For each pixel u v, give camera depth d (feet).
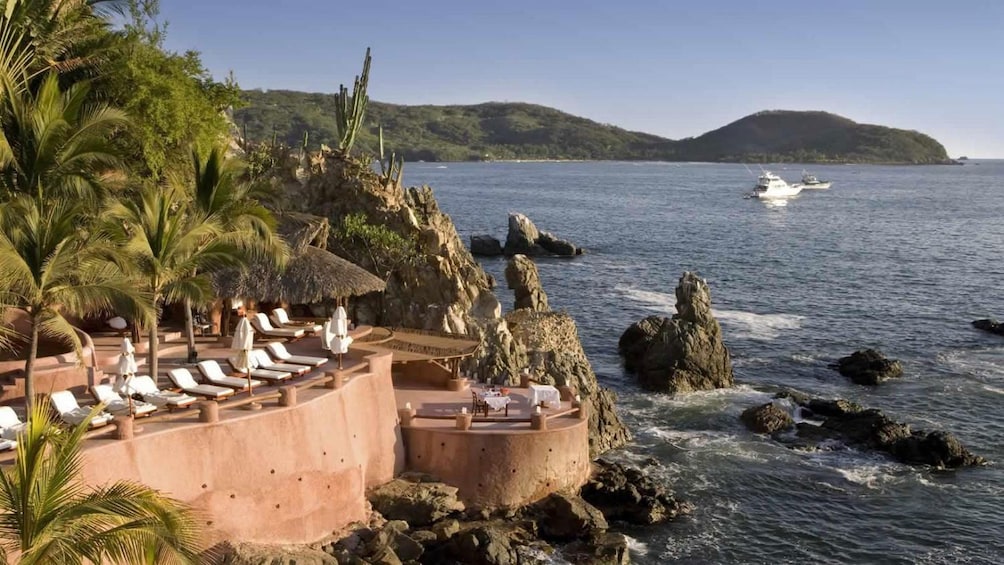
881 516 121.29
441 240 184.55
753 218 581.94
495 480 108.99
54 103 95.25
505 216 584.40
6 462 74.64
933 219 574.56
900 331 232.73
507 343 146.10
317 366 108.78
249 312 143.74
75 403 85.76
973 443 149.48
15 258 75.25
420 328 167.43
